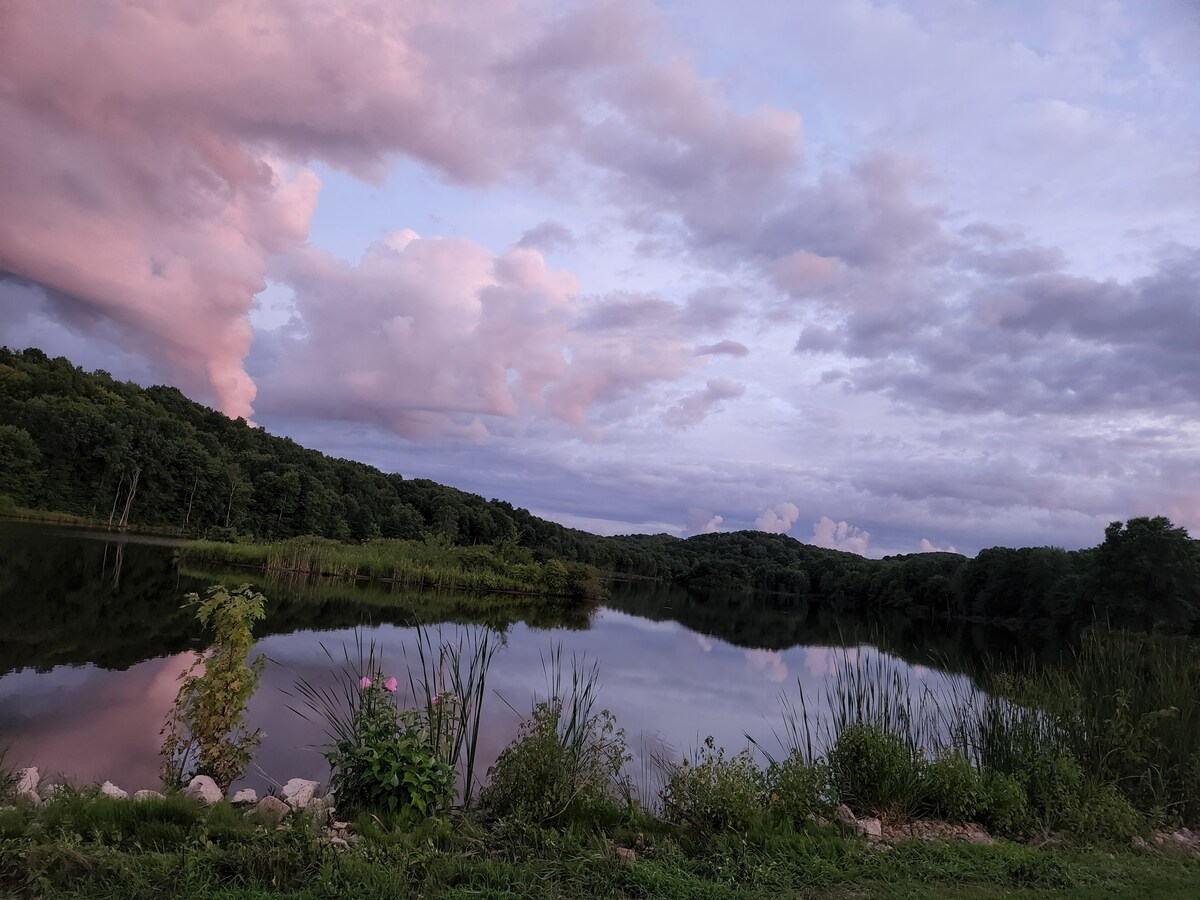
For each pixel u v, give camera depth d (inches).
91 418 3169.3
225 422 4542.3
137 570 1176.8
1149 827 279.3
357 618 852.6
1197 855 259.9
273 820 197.5
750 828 225.8
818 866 202.4
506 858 190.1
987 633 2257.6
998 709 333.4
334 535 3750.0
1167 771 313.3
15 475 2869.1
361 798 222.7
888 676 342.3
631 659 762.8
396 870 168.1
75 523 2851.9
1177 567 1891.0
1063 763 289.7
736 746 404.2
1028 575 2834.6
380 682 246.7
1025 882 207.2
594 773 248.5
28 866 150.5
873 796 272.5
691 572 5039.4
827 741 338.3
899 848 224.1
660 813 254.4
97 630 569.9
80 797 192.5
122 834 175.8
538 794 227.3
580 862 186.4
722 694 579.2
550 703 303.3
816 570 5344.5
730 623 1599.4
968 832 260.4
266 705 386.9
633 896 175.2
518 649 736.3
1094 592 2075.5
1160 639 384.2
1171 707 316.2
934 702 375.2
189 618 669.3
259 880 158.4
